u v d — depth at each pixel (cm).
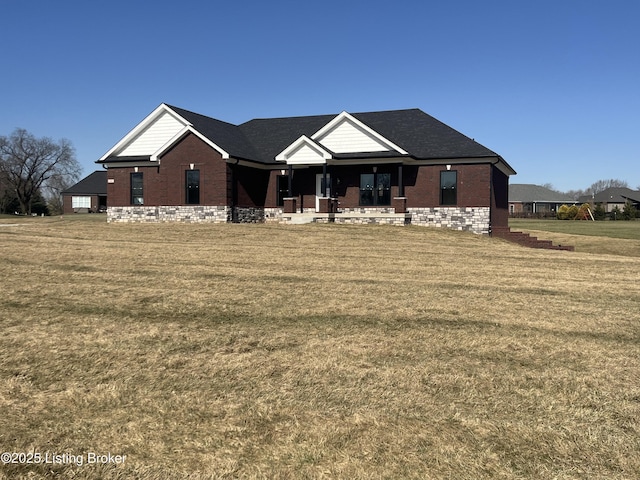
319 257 1566
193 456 468
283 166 2942
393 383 622
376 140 2727
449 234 2345
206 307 942
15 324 830
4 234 1953
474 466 452
